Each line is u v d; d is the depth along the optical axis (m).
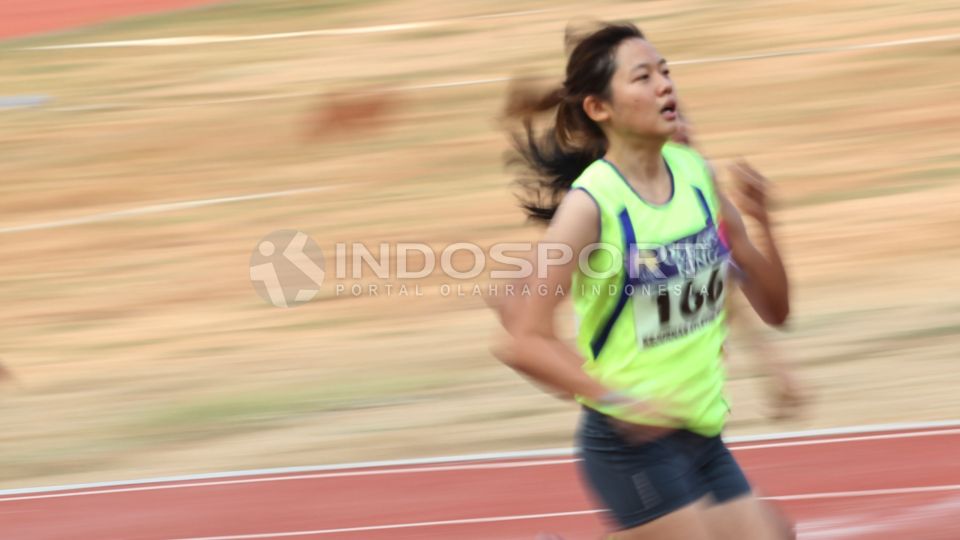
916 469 15.59
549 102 10.15
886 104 34.28
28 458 18.36
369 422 18.62
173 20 52.28
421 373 20.48
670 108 9.55
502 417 18.45
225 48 47.25
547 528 14.83
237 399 20.08
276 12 51.53
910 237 25.25
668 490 9.73
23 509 16.61
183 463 17.73
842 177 29.62
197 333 23.56
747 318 11.19
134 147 37.38
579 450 10.16
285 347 22.38
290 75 43.03
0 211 33.06
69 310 25.61
